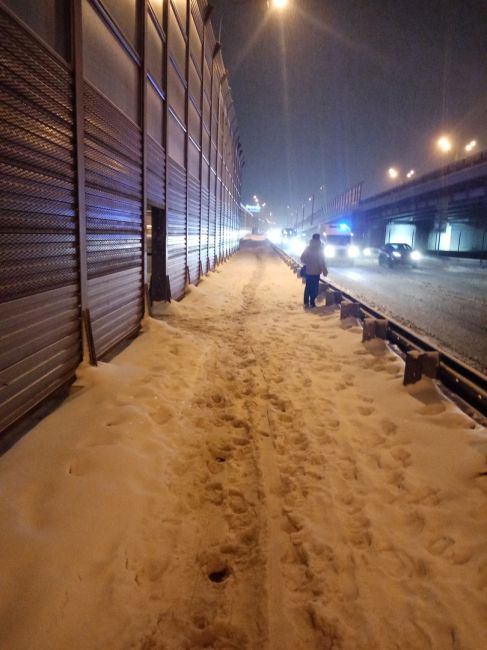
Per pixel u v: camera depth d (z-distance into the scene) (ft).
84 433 12.12
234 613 7.63
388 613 7.41
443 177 106.63
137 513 9.61
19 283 11.46
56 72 13.12
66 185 14.17
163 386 16.65
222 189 76.48
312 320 32.63
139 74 23.44
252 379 19.01
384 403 16.05
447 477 11.18
